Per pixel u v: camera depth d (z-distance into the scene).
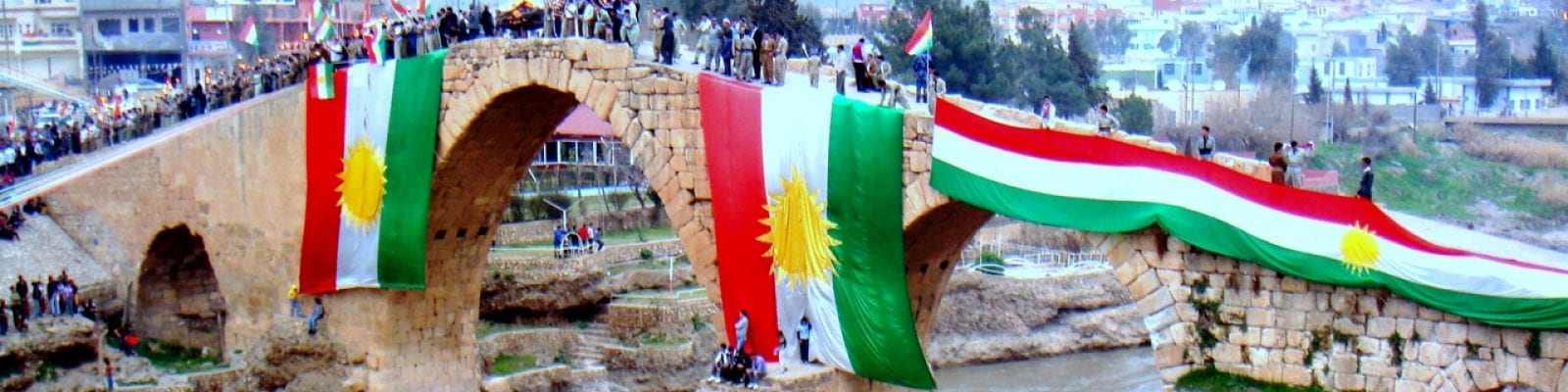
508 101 81.75
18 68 167.25
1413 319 56.25
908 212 65.75
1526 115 155.62
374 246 86.94
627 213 135.50
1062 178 61.31
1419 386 56.22
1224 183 58.69
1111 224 60.34
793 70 79.19
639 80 75.19
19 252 100.00
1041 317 127.06
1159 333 60.41
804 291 69.50
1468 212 128.12
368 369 88.94
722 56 74.75
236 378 92.94
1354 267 56.53
